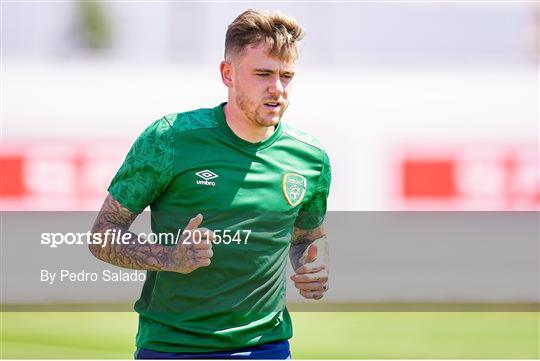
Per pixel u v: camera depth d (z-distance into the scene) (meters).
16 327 25.80
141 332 11.68
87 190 31.34
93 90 31.70
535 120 31.94
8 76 31.41
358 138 31.77
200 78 32.16
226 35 11.40
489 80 31.98
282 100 11.20
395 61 35.06
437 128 31.84
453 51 35.09
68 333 24.83
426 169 31.70
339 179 31.62
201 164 11.20
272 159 11.54
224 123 11.34
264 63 10.99
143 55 36.09
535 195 31.72
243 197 11.31
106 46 37.97
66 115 31.50
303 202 11.92
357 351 22.55
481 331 25.73
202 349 11.33
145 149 11.17
